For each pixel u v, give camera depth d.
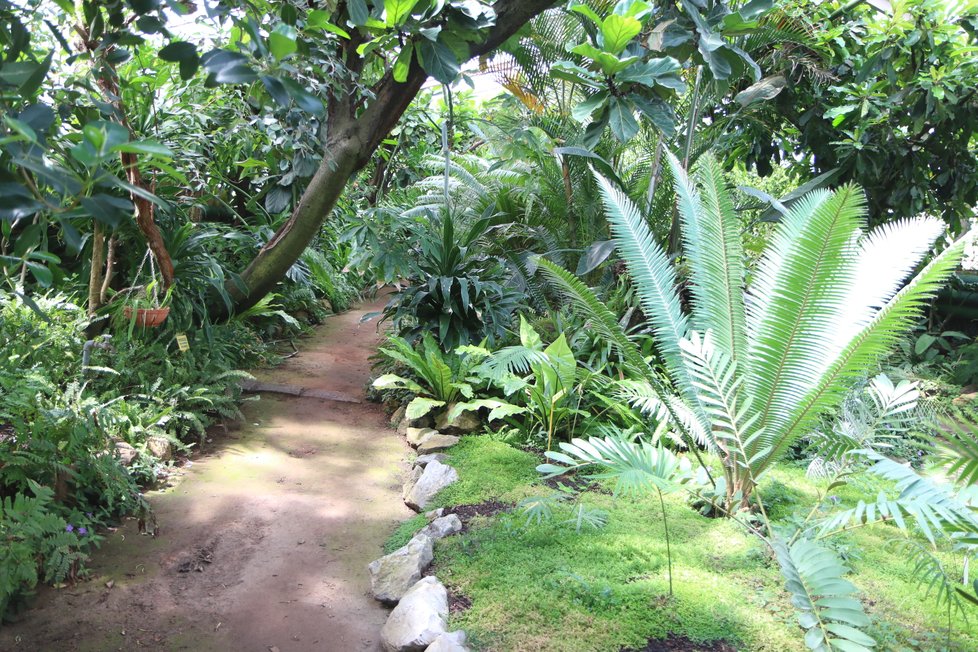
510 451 4.24
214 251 6.05
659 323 3.71
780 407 3.22
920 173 6.41
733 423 3.01
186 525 3.38
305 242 5.25
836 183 6.62
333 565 3.14
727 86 3.78
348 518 3.58
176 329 4.77
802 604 2.24
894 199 6.54
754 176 8.91
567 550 3.06
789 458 4.50
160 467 3.87
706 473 3.66
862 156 6.30
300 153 5.85
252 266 5.37
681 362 3.63
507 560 2.97
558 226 6.82
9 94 1.35
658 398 3.76
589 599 2.65
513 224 6.89
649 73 3.23
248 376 4.84
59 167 1.20
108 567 2.98
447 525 3.27
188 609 2.75
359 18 2.15
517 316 5.94
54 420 3.09
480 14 2.98
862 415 3.94
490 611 2.58
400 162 10.43
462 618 2.54
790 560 2.40
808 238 2.90
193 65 1.47
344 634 2.65
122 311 4.39
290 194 6.91
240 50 1.62
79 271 4.91
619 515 3.46
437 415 4.82
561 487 3.69
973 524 2.24
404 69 2.81
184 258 4.95
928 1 5.59
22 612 2.63
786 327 3.05
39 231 1.31
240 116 5.27
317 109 1.47
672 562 2.97
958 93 5.91
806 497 3.78
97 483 3.42
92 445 3.28
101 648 2.48
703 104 5.65
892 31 5.69
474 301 5.55
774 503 3.61
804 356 3.12
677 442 4.14
